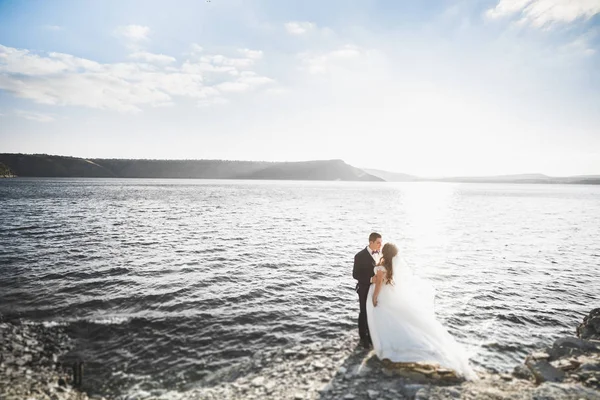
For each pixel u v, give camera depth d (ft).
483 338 26.99
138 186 417.69
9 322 28.86
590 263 54.08
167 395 19.11
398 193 394.11
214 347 25.26
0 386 19.42
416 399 15.84
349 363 21.30
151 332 27.71
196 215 115.65
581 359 19.44
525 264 53.11
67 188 309.01
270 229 86.79
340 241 71.61
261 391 18.61
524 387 17.38
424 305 21.91
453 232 87.15
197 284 40.75
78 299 34.91
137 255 55.06
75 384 20.27
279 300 35.86
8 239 65.82
